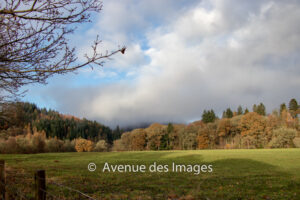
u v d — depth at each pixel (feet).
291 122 266.77
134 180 46.96
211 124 291.79
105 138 426.10
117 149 303.27
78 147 269.44
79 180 44.27
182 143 287.48
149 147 293.84
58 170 60.23
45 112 475.72
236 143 256.93
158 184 42.86
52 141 248.11
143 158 117.70
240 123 255.91
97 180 45.19
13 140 183.42
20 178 32.27
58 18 12.26
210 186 42.96
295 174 60.44
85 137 403.95
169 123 304.71
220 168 74.38
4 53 12.83
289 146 215.72
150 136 295.07
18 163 79.05
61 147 260.83
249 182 47.73
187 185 42.78
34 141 206.28
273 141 223.10
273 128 240.53
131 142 301.22
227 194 36.81
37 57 12.94
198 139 273.95
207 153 150.92
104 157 123.03
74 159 106.52
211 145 271.28
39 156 120.16
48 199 18.67
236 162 94.02
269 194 37.52
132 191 36.06
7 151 177.99
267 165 82.69
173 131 300.81
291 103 333.42
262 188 42.01
